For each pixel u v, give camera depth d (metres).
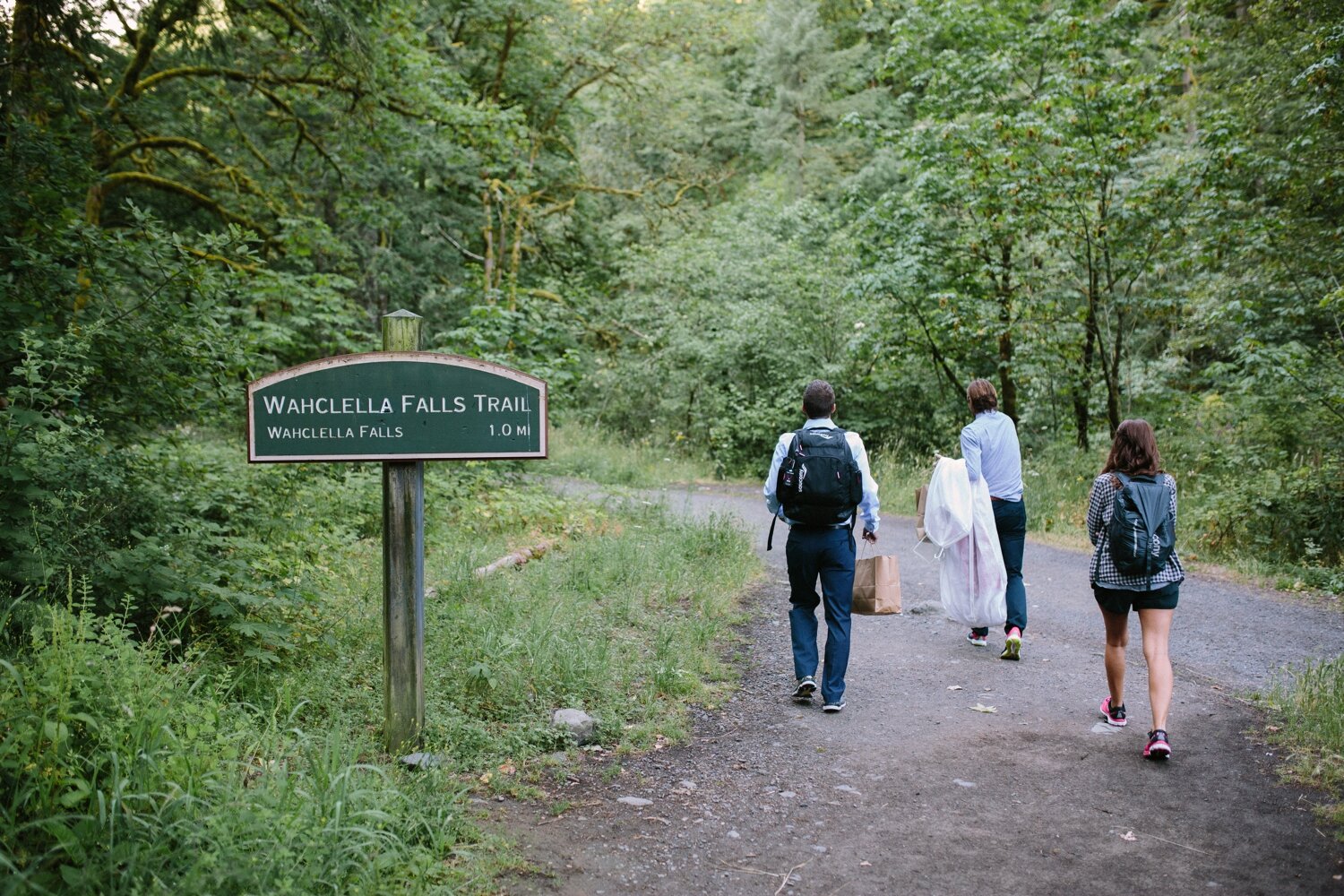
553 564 7.63
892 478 14.01
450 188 19.95
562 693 4.92
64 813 2.86
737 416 17.83
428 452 3.99
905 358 16.03
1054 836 3.72
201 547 5.22
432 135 16.11
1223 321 12.89
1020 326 13.53
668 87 23.62
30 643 3.54
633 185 27.75
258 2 12.36
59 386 4.80
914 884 3.34
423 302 18.73
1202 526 10.40
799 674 5.20
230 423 7.75
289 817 2.87
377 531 8.80
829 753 4.56
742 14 32.62
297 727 4.11
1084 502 11.90
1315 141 11.60
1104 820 3.86
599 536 8.91
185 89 15.16
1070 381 14.35
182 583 4.58
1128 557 4.48
